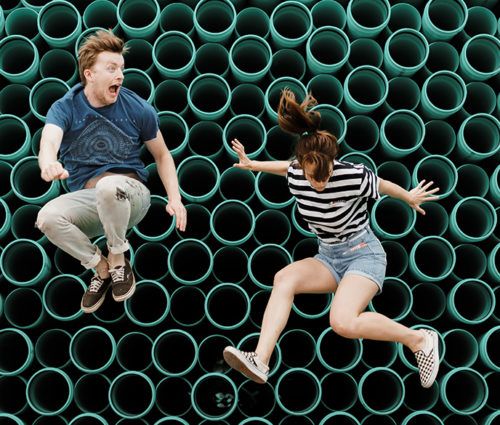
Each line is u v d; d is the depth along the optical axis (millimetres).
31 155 3684
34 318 3641
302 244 3721
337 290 2182
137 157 2195
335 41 3838
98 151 2092
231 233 3951
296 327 3701
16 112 3996
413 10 3920
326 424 3498
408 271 3676
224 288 3498
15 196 3656
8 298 3391
